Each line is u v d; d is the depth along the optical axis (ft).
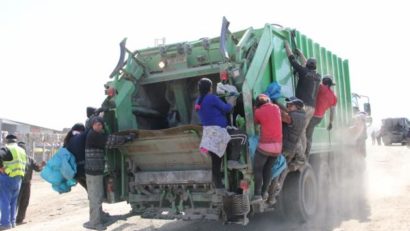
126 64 22.43
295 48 23.93
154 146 20.58
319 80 22.86
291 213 22.58
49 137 79.20
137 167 21.94
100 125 20.67
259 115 18.45
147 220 26.68
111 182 21.54
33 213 36.32
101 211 20.92
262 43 20.45
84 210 34.94
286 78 22.84
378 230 20.52
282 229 22.15
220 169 18.29
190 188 20.15
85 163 20.88
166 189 20.68
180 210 20.12
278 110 18.66
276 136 18.34
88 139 20.71
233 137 18.03
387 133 110.22
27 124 113.39
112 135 20.30
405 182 37.29
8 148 29.40
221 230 22.82
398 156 65.21
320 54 28.71
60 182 21.75
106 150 21.43
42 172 21.67
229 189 18.62
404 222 21.65
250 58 19.86
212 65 21.27
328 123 28.78
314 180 24.50
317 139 26.30
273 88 20.39
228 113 18.52
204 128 18.13
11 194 29.45
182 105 23.57
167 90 24.11
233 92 18.13
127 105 22.11
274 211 24.71
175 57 22.34
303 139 21.86
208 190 19.61
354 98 37.76
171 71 22.41
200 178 19.54
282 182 20.48
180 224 25.12
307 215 23.06
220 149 17.81
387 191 33.06
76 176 22.07
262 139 18.42
